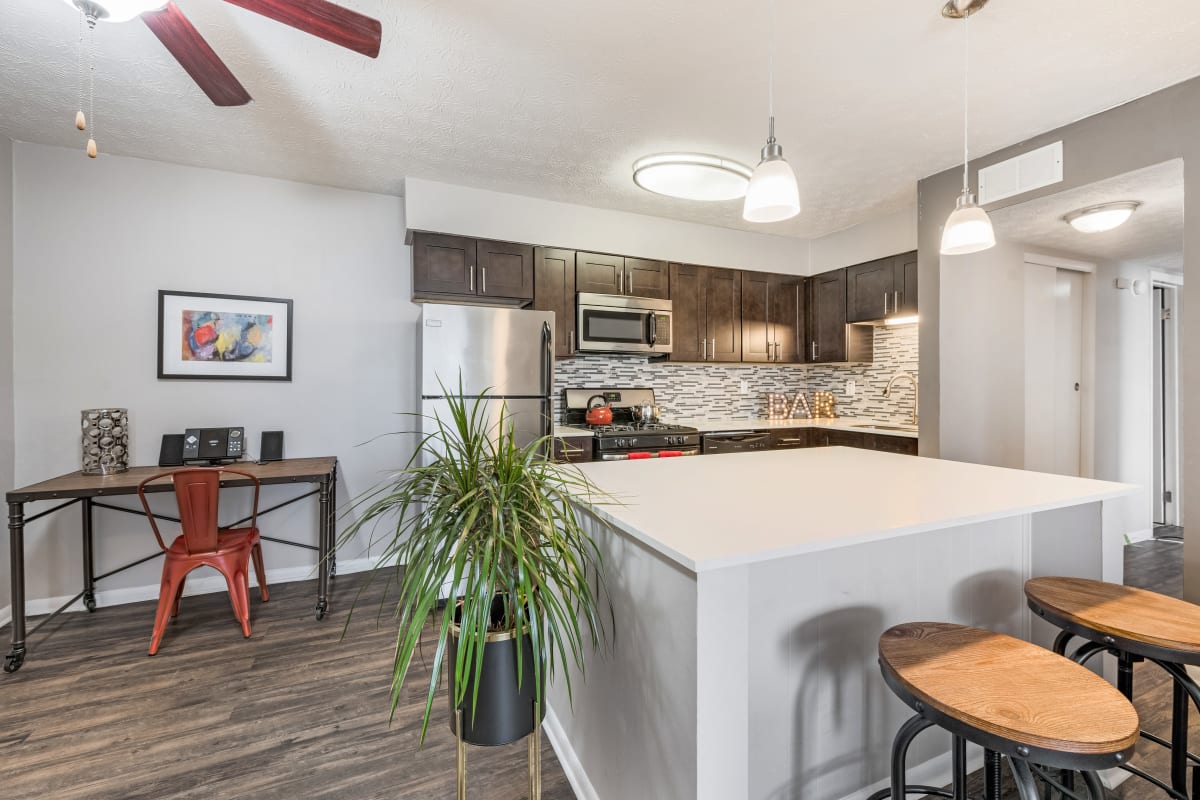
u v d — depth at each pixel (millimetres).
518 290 3549
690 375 4656
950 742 1618
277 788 1592
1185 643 1137
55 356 2820
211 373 3107
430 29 1856
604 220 3803
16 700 2021
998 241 3268
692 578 1042
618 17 1799
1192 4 1722
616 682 1377
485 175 3180
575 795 1580
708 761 1037
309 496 3348
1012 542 1731
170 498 3033
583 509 1553
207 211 3098
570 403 4152
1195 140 2143
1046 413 3619
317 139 2705
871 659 1474
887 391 4402
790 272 4570
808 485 1721
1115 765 826
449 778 1643
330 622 2699
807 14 1775
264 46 1951
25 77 2141
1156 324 4438
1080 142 2480
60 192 2816
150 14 1363
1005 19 1798
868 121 2504
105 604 2916
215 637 2537
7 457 2699
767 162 1654
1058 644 1451
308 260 3320
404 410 3543
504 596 1310
